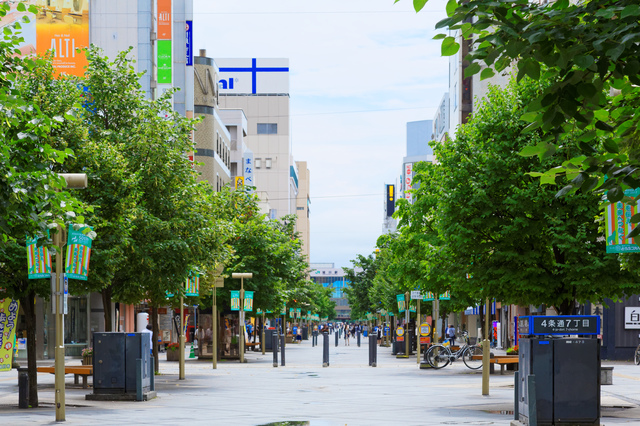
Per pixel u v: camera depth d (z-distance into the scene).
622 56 7.42
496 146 23.80
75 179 19.39
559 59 7.30
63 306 19.25
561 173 8.98
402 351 60.34
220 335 54.00
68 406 22.55
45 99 25.12
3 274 21.47
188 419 19.19
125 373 24.36
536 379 16.75
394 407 22.20
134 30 74.12
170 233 30.42
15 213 12.09
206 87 90.06
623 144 8.97
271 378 35.78
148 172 30.67
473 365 43.62
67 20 72.31
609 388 28.70
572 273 22.78
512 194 23.48
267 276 55.06
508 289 24.11
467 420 18.75
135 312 72.50
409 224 42.50
